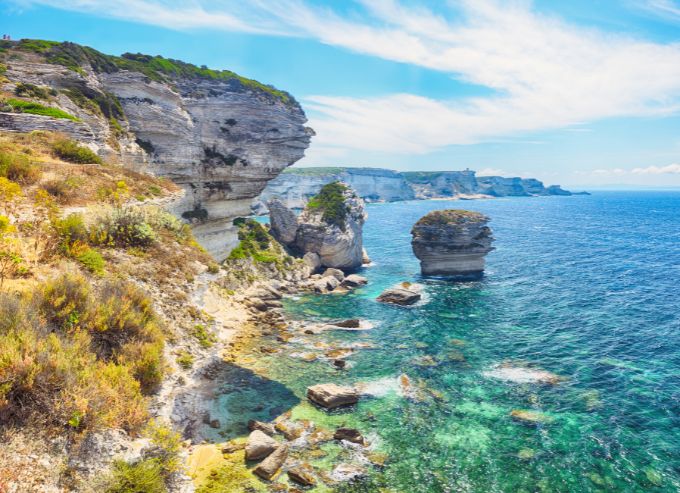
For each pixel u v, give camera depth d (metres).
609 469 22.12
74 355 12.20
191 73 64.88
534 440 24.48
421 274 78.44
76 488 9.72
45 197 21.45
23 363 10.27
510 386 31.28
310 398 28.02
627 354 37.56
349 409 27.09
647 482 21.20
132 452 11.47
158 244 23.97
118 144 45.81
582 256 91.25
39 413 10.13
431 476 21.06
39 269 15.88
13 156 23.28
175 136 55.59
